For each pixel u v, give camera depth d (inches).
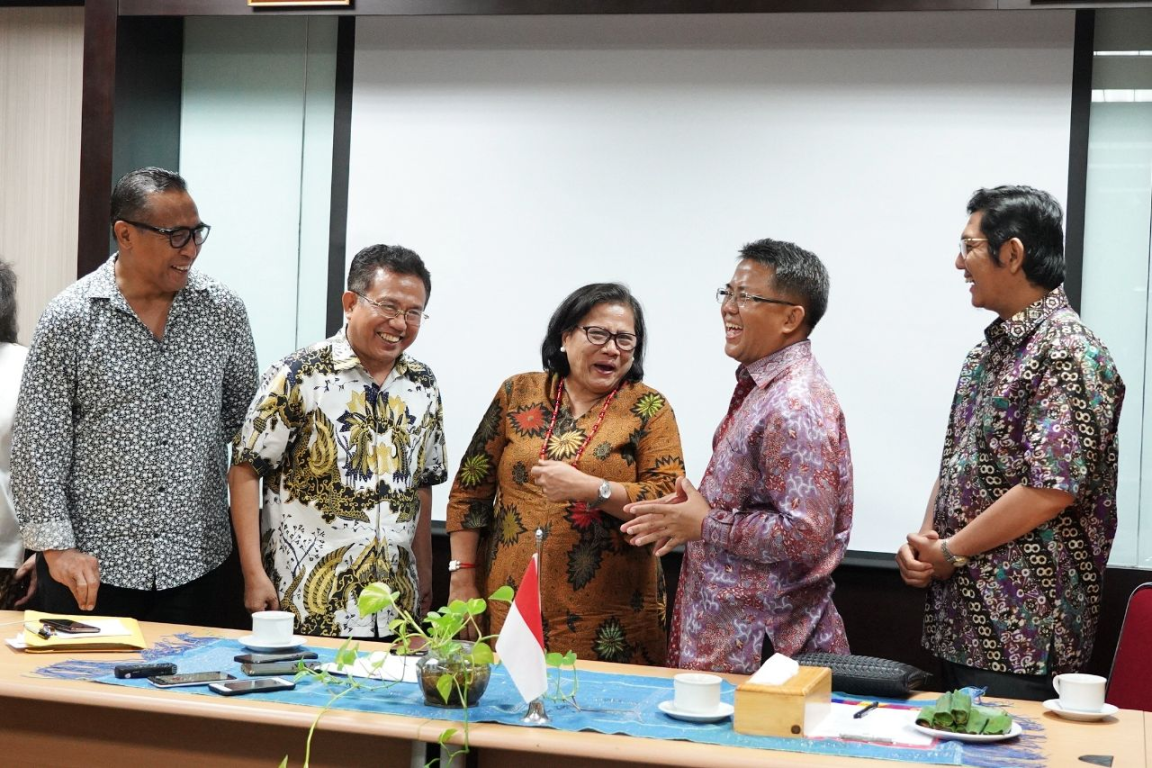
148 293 114.2
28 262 157.0
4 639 94.8
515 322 142.8
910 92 132.3
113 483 113.7
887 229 132.9
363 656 93.1
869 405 133.2
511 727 74.2
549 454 108.5
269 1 140.0
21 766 81.4
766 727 74.0
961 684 99.3
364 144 146.6
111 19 142.1
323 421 112.2
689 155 138.1
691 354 138.2
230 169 149.8
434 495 144.3
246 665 86.2
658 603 111.2
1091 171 128.0
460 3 136.0
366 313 111.5
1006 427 96.3
